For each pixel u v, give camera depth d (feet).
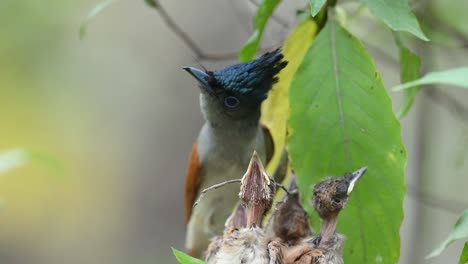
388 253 22.08
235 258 21.20
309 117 22.31
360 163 22.13
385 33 32.60
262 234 21.58
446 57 33.47
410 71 23.99
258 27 23.85
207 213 34.19
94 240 67.67
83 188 67.26
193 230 34.81
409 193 37.17
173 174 66.69
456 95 38.19
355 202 22.20
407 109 24.08
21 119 64.80
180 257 18.01
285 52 25.70
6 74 61.82
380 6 19.89
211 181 33.76
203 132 33.65
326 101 22.27
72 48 62.03
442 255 44.96
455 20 31.60
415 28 19.61
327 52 22.43
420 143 38.17
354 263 22.25
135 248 66.85
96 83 64.64
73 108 65.05
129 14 64.18
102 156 66.64
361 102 22.12
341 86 22.24
